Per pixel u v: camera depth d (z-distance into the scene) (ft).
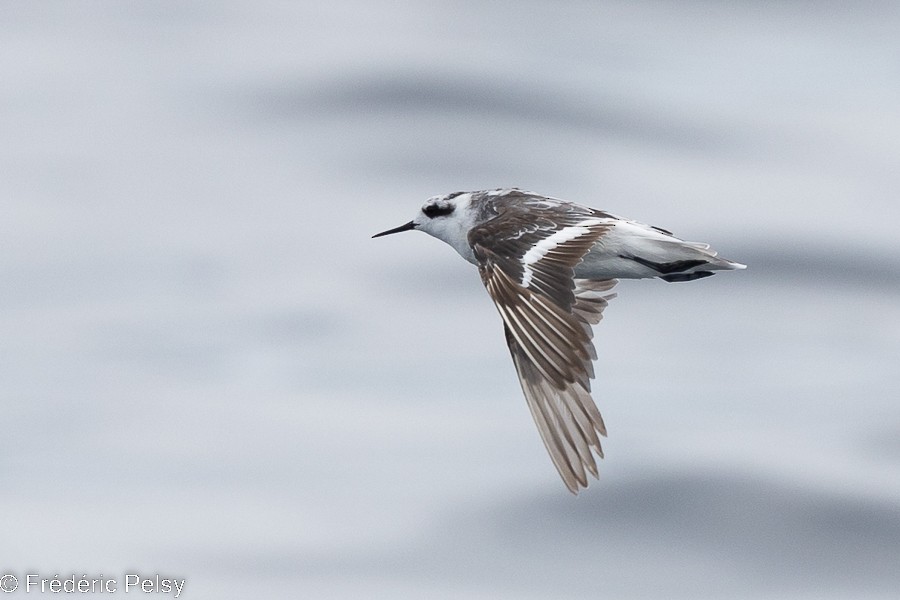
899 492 58.85
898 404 66.44
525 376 30.37
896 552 54.60
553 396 29.89
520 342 30.71
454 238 37.42
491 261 32.45
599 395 68.54
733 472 60.34
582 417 29.45
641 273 34.12
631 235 33.63
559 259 31.81
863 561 54.19
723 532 56.44
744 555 55.11
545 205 34.40
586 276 34.71
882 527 56.18
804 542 55.62
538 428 29.76
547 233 32.63
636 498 58.95
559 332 30.45
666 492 59.16
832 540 55.47
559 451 29.40
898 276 80.18
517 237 32.73
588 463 29.07
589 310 35.42
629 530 56.80
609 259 34.06
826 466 60.59
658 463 61.26
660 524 57.11
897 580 53.47
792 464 60.70
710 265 33.37
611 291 35.65
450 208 37.37
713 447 62.64
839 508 57.72
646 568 54.49
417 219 38.01
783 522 57.06
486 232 33.12
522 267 31.99
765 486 59.16
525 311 31.17
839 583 52.95
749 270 81.71
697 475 60.18
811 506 57.88
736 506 57.98
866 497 58.39
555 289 31.24
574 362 29.96
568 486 28.94
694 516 57.36
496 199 36.58
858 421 65.10
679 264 33.50
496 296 31.71
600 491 59.52
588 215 33.58
